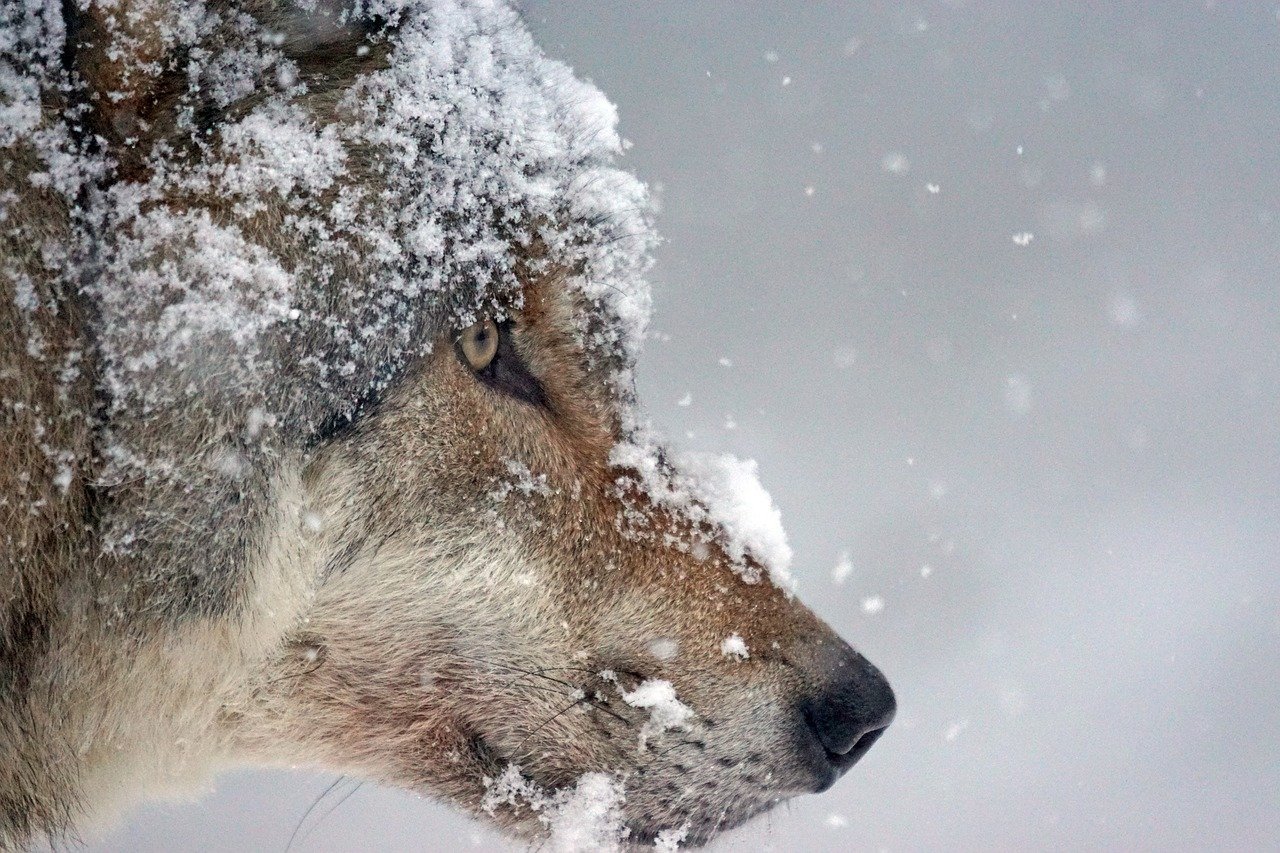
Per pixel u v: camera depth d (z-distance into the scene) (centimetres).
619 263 304
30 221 298
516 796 303
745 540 305
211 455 299
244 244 299
